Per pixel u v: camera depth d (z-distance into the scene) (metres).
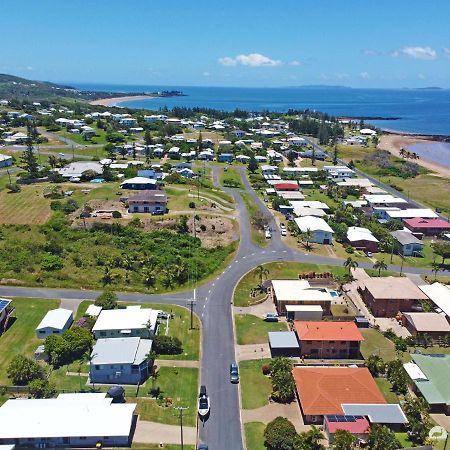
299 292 99.62
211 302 100.94
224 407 70.31
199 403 69.50
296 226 142.25
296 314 94.25
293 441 60.28
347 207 170.88
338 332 84.62
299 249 130.12
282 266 118.50
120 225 130.12
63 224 130.62
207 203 155.75
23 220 134.38
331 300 98.31
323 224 140.88
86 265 111.94
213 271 114.50
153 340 82.81
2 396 70.81
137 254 116.00
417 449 61.00
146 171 183.38
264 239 135.12
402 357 84.62
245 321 94.19
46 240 122.81
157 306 98.31
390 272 120.88
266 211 160.00
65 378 75.38
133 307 92.94
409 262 128.75
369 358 80.44
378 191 193.12
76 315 94.06
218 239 131.00
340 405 68.06
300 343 83.56
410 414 67.31
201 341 87.12
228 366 80.25
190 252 121.12
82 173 177.62
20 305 97.12
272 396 72.38
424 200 190.00
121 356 75.56
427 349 88.00
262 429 66.12
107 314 88.88
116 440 62.19
